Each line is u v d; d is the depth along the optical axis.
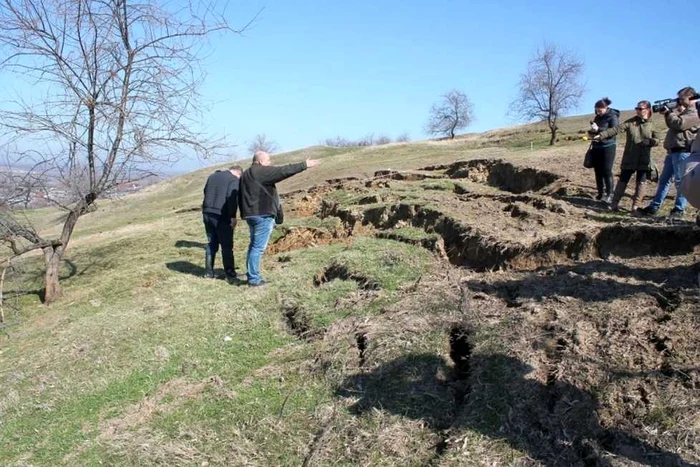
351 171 21.39
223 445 4.27
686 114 6.91
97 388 5.35
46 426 4.87
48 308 8.55
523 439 3.73
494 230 7.28
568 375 4.16
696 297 4.82
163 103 8.49
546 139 34.88
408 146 36.50
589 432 3.68
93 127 8.38
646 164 7.47
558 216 7.61
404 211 9.16
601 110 8.16
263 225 7.40
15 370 6.12
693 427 3.51
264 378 5.13
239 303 6.84
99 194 8.80
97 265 10.71
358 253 7.66
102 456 4.32
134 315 7.07
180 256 10.36
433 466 3.66
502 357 4.52
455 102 62.34
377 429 4.09
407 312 5.62
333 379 4.86
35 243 8.70
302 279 7.34
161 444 4.33
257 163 7.35
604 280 5.57
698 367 3.95
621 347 4.35
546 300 5.39
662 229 6.28
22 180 8.12
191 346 5.94
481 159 13.05
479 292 5.96
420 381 4.51
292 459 4.04
